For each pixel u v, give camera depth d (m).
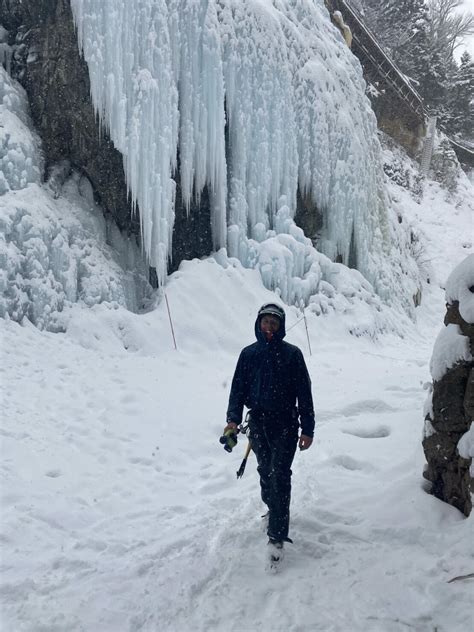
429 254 24.02
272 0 13.96
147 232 10.95
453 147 33.81
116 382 7.77
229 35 12.17
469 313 3.52
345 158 14.89
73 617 2.85
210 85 11.67
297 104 13.91
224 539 3.64
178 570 3.29
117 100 10.44
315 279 13.52
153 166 10.87
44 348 8.52
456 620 2.70
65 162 11.29
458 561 3.10
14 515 4.05
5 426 5.69
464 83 38.47
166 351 9.90
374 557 3.32
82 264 10.35
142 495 4.66
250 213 13.08
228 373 9.09
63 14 10.55
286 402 3.55
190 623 2.80
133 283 11.41
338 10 23.55
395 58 36.50
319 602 2.91
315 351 11.71
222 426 6.41
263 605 2.93
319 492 4.29
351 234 15.55
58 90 10.82
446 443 3.76
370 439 5.57
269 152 13.20
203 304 11.05
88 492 4.65
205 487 4.81
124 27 10.42
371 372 9.38
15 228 9.30
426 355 13.43
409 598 2.88
